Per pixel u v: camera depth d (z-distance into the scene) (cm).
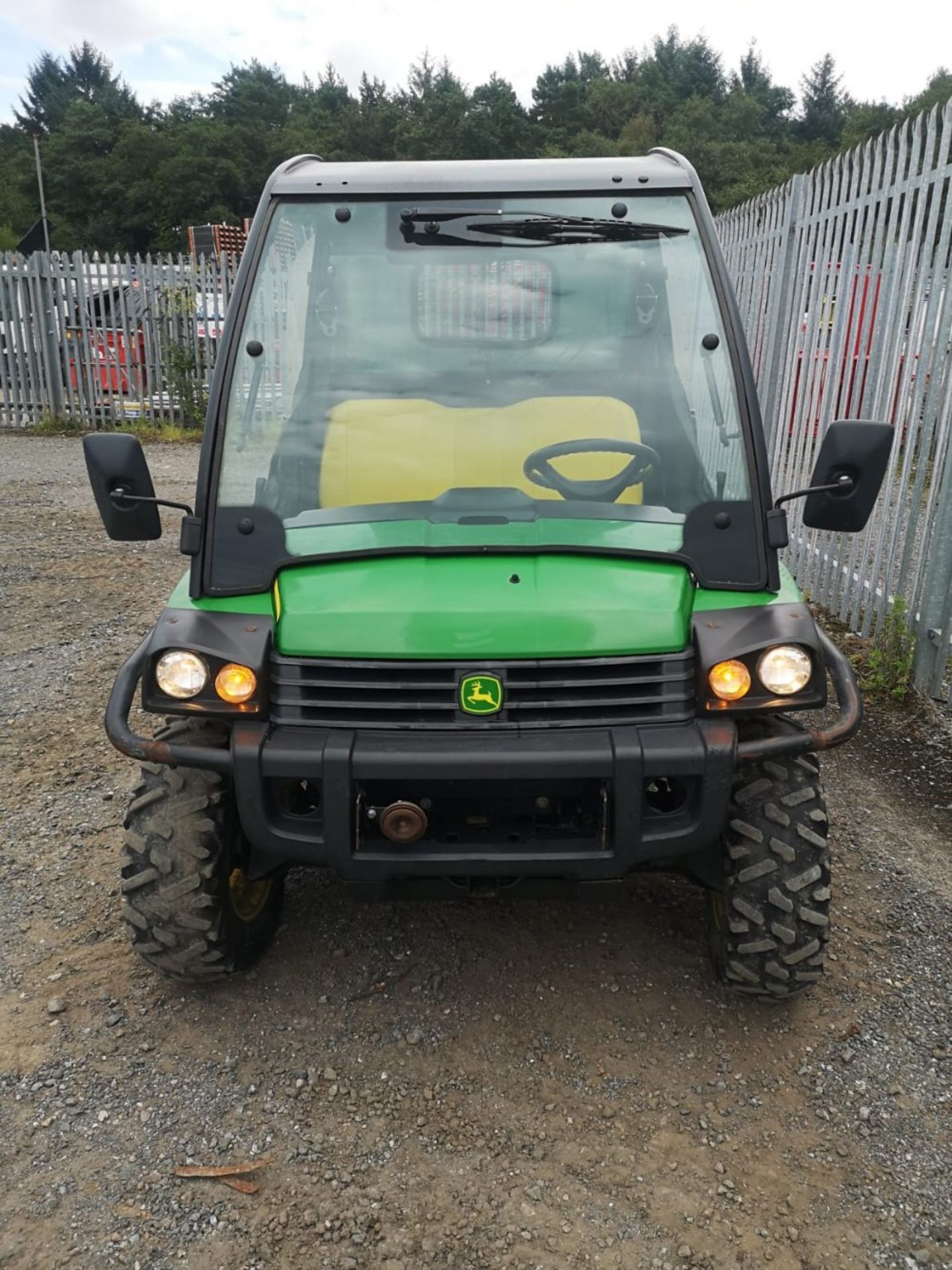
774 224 774
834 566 668
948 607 522
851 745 496
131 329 1591
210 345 1580
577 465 300
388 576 277
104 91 13338
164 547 901
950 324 514
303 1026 308
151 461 1341
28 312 1594
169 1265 233
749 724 283
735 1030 305
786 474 750
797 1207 246
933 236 536
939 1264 231
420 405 305
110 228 8862
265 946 339
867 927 354
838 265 665
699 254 306
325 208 312
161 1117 275
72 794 452
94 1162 261
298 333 308
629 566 280
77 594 750
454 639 264
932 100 9381
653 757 257
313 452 301
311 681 268
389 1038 303
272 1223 243
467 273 309
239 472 292
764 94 13512
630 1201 249
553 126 12388
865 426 273
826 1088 283
